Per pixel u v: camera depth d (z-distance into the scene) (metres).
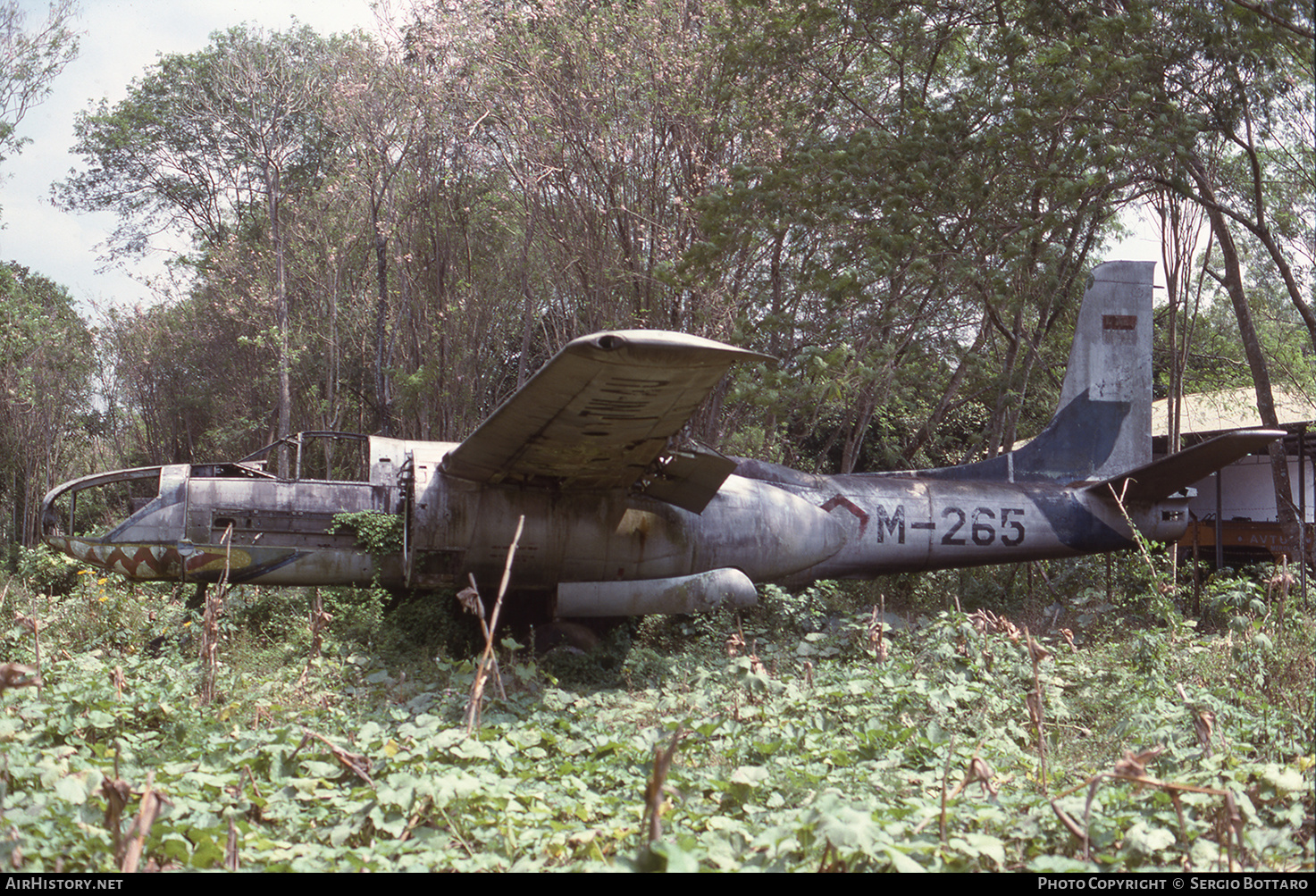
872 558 12.01
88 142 34.75
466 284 22.39
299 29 26.28
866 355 13.73
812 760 5.59
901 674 7.36
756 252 15.73
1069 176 12.94
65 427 29.00
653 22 15.46
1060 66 12.63
